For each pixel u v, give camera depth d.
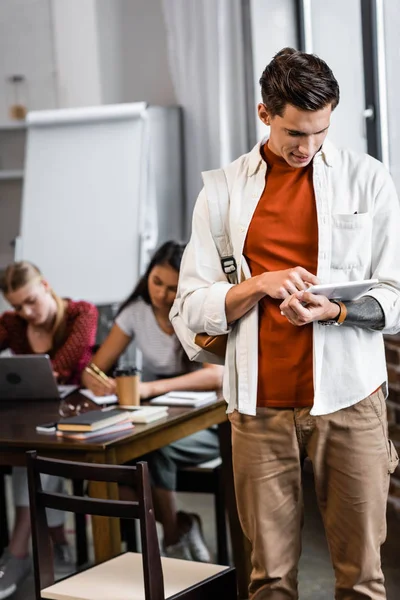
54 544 3.75
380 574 2.22
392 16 4.04
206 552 3.59
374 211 2.14
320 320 2.07
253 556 2.26
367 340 2.16
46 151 5.44
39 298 3.84
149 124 5.36
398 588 3.16
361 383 2.12
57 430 2.94
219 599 2.37
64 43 5.88
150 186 5.41
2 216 6.19
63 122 5.42
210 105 5.16
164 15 5.41
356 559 2.19
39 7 5.89
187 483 3.53
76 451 2.81
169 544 3.57
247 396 2.18
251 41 4.99
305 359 2.13
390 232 2.14
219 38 5.03
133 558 2.51
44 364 3.49
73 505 2.31
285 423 2.17
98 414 2.97
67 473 2.31
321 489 2.21
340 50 4.50
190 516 3.64
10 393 3.59
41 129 5.47
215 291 2.19
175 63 5.39
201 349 2.32
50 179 5.41
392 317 2.10
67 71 5.89
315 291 1.99
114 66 5.83
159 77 5.78
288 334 2.14
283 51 2.05
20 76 5.96
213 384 3.46
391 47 4.09
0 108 6.03
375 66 4.23
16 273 3.82
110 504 2.25
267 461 2.20
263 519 2.21
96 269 5.23
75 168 5.36
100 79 5.83
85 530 3.67
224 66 5.06
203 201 2.28
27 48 5.95
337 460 2.16
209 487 3.49
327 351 2.12
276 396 2.17
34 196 5.42
